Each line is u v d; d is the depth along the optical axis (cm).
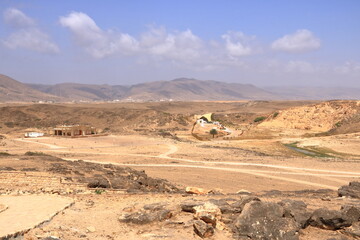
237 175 6262
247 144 11731
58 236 1416
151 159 8012
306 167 7362
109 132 14288
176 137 13750
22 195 2297
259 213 1557
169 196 2461
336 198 2491
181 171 6500
